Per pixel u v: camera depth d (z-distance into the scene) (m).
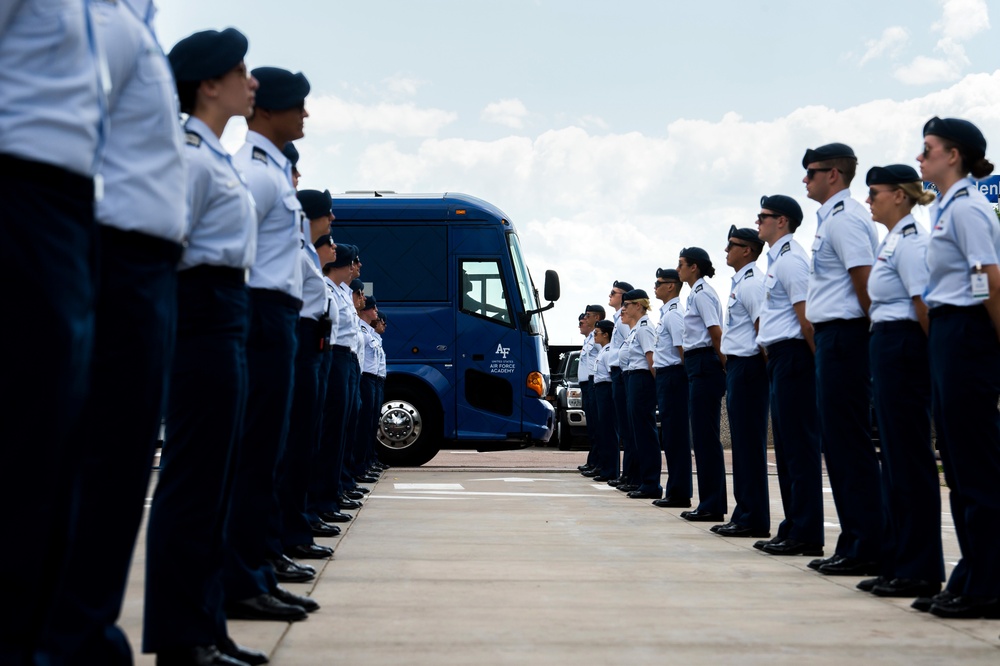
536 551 6.98
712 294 9.19
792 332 7.00
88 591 2.83
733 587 5.62
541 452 23.84
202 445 3.60
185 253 3.57
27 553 2.13
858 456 6.11
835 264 6.09
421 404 16.03
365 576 5.84
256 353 4.57
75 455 2.31
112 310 2.74
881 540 6.05
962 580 4.88
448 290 16.12
